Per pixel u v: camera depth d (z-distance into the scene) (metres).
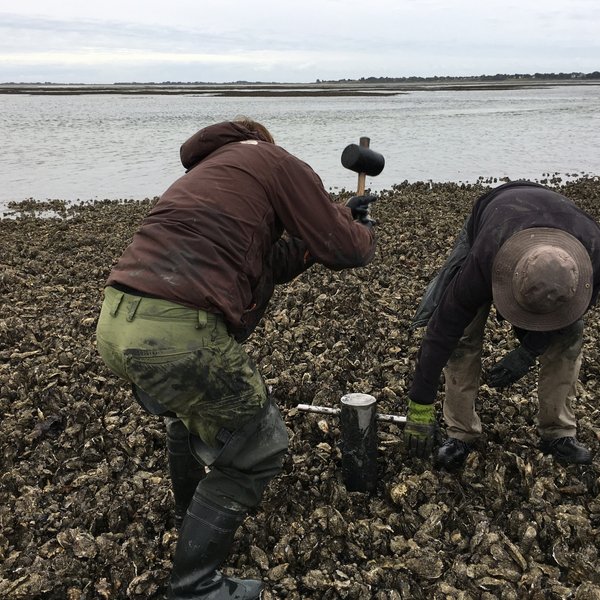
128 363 2.54
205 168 2.77
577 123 41.53
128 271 2.60
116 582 3.23
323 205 2.79
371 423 3.72
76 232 12.54
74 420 4.83
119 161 25.73
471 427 4.06
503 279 3.07
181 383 2.54
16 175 22.30
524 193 3.28
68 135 36.91
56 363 5.87
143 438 4.49
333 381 5.38
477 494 3.83
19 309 7.55
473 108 61.38
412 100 83.44
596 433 4.32
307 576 3.21
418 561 3.26
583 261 3.01
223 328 2.60
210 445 2.76
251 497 2.80
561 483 3.88
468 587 3.13
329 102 78.81
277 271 3.29
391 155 26.73
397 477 3.93
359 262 2.97
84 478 4.10
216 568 2.87
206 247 2.56
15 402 5.15
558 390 3.86
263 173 2.73
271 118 48.12
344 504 3.77
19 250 10.95
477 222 3.62
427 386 3.55
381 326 6.66
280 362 5.83
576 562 3.20
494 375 3.54
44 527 3.64
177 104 77.12
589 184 17.06
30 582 3.16
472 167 22.77
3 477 4.10
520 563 3.24
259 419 2.73
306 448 4.34
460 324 3.36
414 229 11.79
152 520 3.67
